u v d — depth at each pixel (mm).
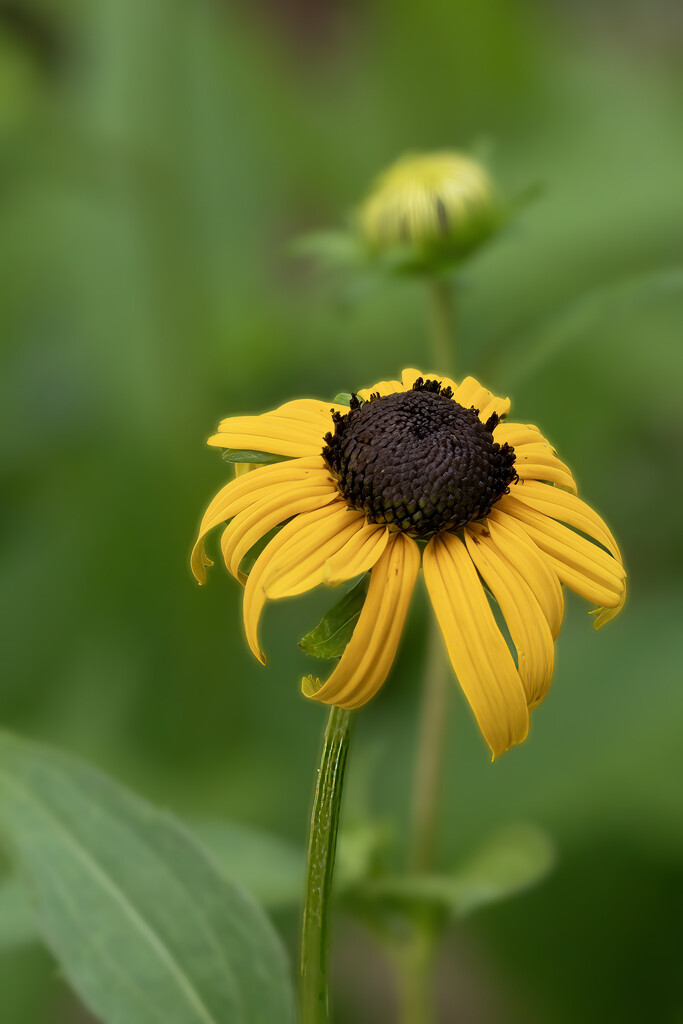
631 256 565
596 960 427
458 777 458
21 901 341
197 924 318
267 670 511
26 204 598
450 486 300
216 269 603
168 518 516
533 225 573
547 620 297
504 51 667
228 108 641
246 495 304
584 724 459
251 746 487
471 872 372
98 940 316
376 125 678
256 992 315
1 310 588
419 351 562
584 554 303
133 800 323
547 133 638
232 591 513
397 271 384
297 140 656
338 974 498
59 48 575
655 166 594
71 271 584
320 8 780
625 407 554
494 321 561
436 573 298
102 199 556
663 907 425
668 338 548
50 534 530
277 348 548
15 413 564
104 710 482
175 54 551
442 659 370
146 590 508
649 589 522
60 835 321
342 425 307
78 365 567
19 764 323
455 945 493
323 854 302
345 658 293
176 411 526
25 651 499
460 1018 469
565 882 435
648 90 650
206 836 367
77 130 494
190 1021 313
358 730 487
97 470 535
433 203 380
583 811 438
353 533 300
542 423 556
